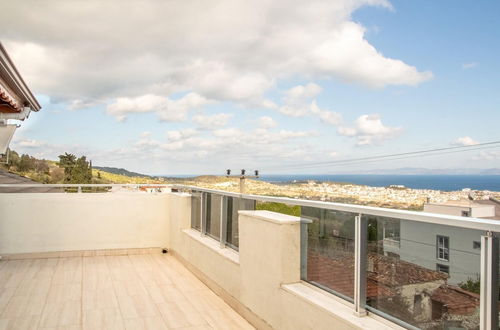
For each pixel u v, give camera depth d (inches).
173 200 251.3
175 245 245.4
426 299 74.9
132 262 234.2
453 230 70.1
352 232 94.7
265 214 130.8
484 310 64.3
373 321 86.4
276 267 117.7
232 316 146.4
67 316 147.3
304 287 112.1
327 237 104.1
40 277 199.6
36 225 242.8
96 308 155.9
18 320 142.8
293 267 116.3
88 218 251.9
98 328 136.9
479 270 65.6
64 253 247.1
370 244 88.8
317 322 98.2
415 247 77.4
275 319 119.0
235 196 161.2
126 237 257.9
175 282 192.1
